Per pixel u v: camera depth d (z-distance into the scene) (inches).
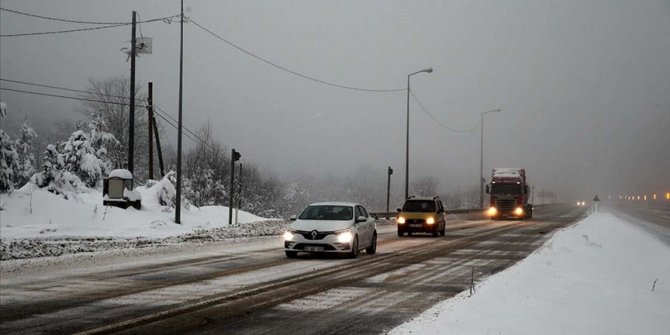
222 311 353.1
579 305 344.2
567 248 690.8
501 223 1742.1
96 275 503.8
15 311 346.3
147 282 466.9
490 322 294.5
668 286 428.1
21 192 1065.5
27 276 493.4
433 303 384.8
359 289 445.1
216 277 501.4
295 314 346.3
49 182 1279.5
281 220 1387.8
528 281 434.6
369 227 741.3
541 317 308.2
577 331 279.9
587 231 1090.7
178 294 412.2
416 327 287.1
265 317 337.1
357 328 309.1
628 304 353.1
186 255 686.5
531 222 1812.3
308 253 727.7
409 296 413.4
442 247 861.8
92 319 325.7
